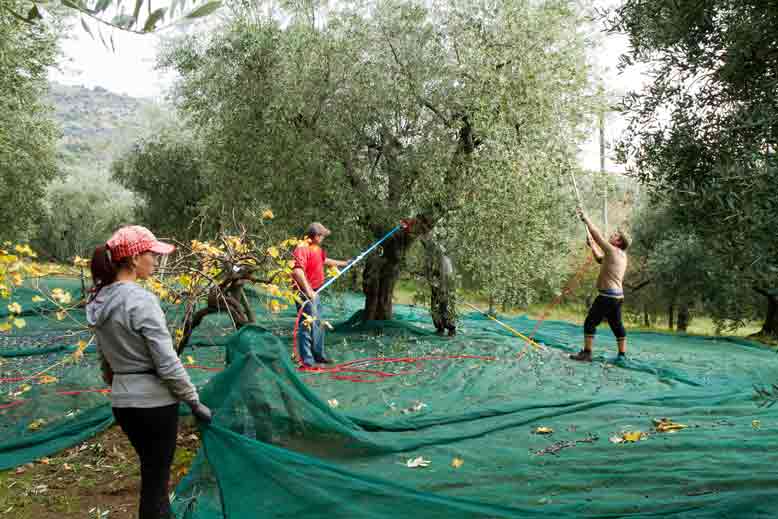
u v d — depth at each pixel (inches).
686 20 121.0
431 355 344.8
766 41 111.7
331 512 125.9
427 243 398.9
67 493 161.8
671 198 124.8
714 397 241.3
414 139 394.3
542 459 171.3
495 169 353.7
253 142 394.6
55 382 266.8
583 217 328.8
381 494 128.0
